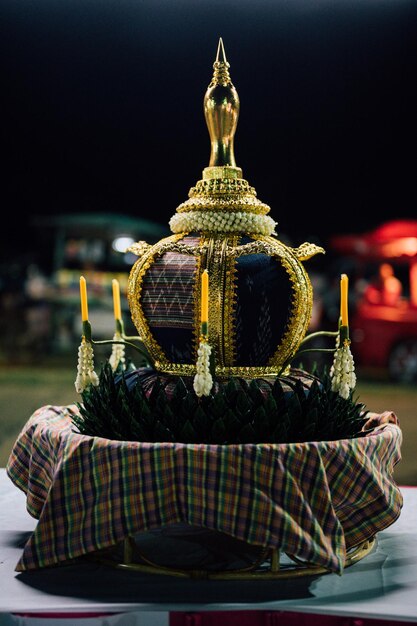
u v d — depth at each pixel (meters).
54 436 2.30
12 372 9.85
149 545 2.44
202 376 2.21
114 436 2.30
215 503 2.02
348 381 2.37
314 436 2.27
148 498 2.04
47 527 2.13
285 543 2.00
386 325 9.18
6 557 2.33
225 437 2.21
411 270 9.31
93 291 11.00
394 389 8.74
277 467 2.04
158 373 2.53
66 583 2.10
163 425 2.23
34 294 11.62
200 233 2.53
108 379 2.44
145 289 2.51
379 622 1.88
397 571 2.22
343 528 2.22
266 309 2.41
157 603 1.94
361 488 2.16
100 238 11.34
